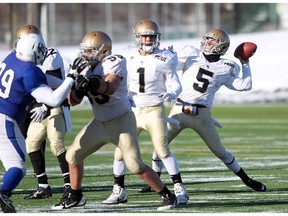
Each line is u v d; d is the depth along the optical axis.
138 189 29.67
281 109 75.88
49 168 36.56
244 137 51.69
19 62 22.38
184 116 28.36
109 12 124.00
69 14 157.62
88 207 24.88
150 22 26.25
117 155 25.58
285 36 83.50
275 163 37.84
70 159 23.66
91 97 23.05
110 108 23.12
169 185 30.64
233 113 72.12
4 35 130.25
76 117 68.44
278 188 29.20
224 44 28.64
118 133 23.20
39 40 22.59
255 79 83.50
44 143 28.03
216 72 28.48
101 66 22.97
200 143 48.53
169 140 28.67
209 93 28.48
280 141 49.06
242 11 128.75
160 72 25.95
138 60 26.14
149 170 23.69
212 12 143.38
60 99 21.83
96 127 23.39
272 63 83.00
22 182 31.61
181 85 26.70
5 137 22.28
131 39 122.69
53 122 27.08
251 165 37.03
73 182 23.97
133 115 23.59
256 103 83.56
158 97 26.03
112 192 27.92
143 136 53.69
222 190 28.78
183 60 28.81
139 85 26.03
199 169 35.59
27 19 124.44
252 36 84.06
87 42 23.00
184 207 24.56
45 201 26.58
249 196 27.12
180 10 146.62
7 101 22.30
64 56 82.88
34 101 24.95
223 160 28.64
